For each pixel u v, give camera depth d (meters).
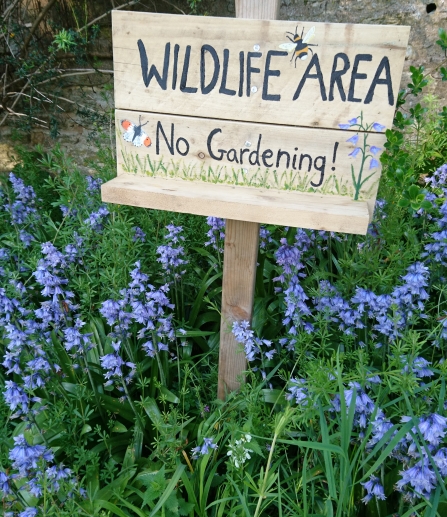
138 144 1.97
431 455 1.42
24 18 4.69
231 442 1.78
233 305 2.23
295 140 1.79
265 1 1.73
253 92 1.76
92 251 2.92
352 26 1.59
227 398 2.18
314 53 1.65
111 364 2.07
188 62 1.78
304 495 1.54
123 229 2.73
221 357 2.33
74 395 2.29
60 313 2.32
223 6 4.07
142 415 2.33
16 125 5.12
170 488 1.64
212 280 2.92
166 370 2.50
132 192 1.89
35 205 3.56
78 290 2.77
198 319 2.94
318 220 1.71
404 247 2.44
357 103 1.68
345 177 1.79
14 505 1.97
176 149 1.93
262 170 1.87
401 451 1.64
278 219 1.75
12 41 4.78
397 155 2.10
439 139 2.99
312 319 2.54
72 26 4.57
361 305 2.06
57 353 2.45
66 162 3.11
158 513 1.80
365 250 2.37
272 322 2.66
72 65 4.73
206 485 1.86
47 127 5.01
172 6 4.26
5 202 3.73
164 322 2.22
